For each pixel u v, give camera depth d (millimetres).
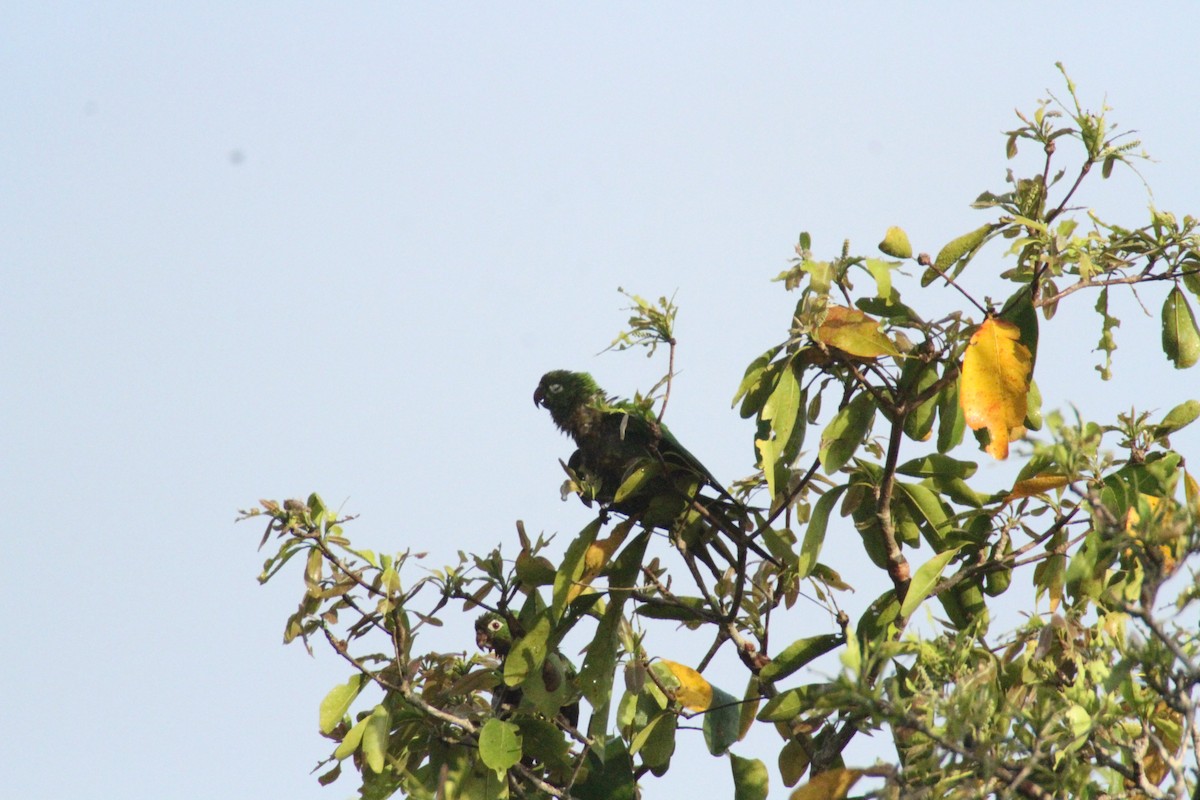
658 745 11547
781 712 10789
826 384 11367
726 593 12445
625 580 11789
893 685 7684
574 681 11945
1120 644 8719
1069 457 8141
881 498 11172
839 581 12023
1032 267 11016
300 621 10867
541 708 11344
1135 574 10242
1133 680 9273
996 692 8906
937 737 7785
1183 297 10906
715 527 12047
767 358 10828
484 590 11469
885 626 11281
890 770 8125
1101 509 8039
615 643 11539
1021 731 8273
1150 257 10773
